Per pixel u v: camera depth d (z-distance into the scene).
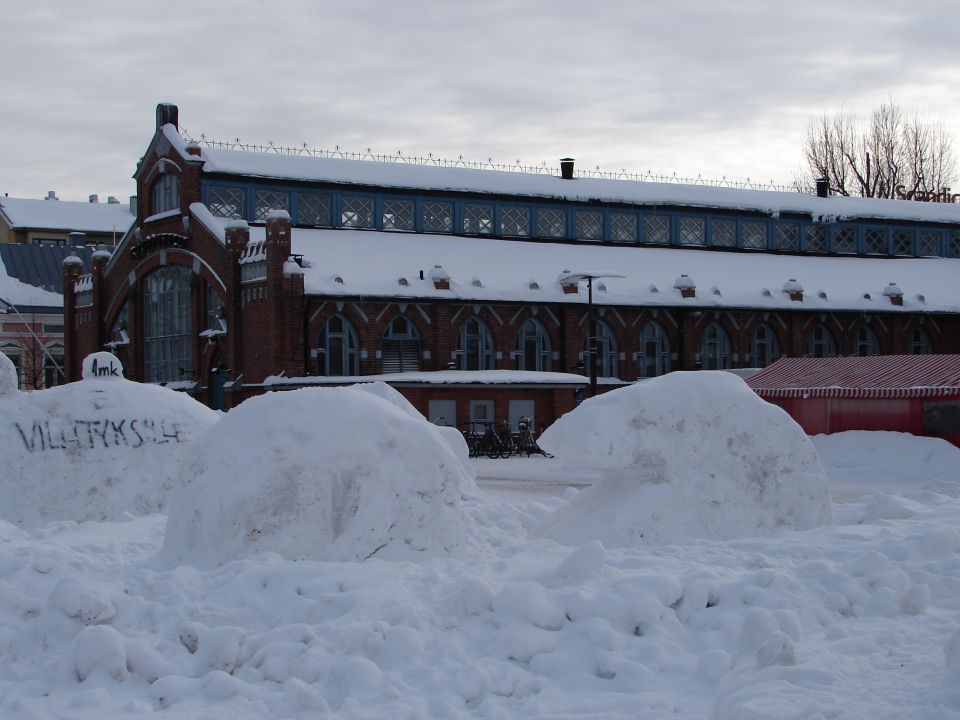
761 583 10.13
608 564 11.19
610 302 58.44
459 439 18.69
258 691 8.66
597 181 68.31
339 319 53.28
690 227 68.94
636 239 67.44
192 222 57.81
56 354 79.81
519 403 52.38
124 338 63.62
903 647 8.97
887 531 12.92
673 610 9.73
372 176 62.16
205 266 56.44
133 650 9.17
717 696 8.18
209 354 56.06
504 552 12.34
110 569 11.45
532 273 59.44
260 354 52.81
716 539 13.11
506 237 64.50
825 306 63.56
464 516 14.48
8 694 8.93
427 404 50.66
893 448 35.09
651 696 8.31
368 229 61.62
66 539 14.30
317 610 9.76
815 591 10.35
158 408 18.98
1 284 80.38
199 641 9.39
